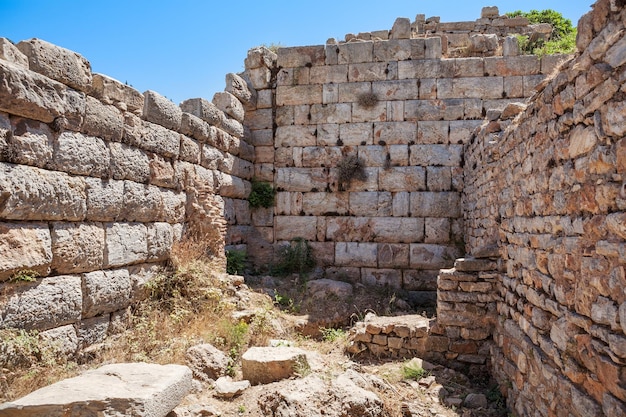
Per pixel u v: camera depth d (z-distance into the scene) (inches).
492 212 277.7
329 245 433.7
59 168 208.2
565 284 149.9
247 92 438.3
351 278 428.1
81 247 218.5
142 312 255.4
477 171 334.6
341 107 439.2
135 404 130.7
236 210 416.8
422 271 418.0
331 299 362.6
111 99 245.9
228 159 396.2
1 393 161.6
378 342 278.8
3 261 178.4
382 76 433.1
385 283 422.3
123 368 159.2
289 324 311.6
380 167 429.4
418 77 427.2
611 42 116.1
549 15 766.5
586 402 130.0
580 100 136.9
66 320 207.2
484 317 261.0
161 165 291.6
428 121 424.5
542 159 174.9
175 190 311.1
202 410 161.8
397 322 285.3
